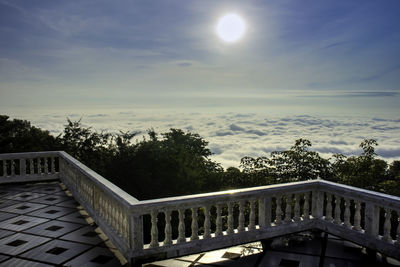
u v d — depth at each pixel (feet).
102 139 112.68
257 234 18.61
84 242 18.58
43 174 35.40
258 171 81.25
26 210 24.99
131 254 15.35
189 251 16.72
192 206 16.79
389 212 16.46
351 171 75.20
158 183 88.17
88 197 23.90
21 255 16.92
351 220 45.91
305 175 75.56
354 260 16.28
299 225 19.98
